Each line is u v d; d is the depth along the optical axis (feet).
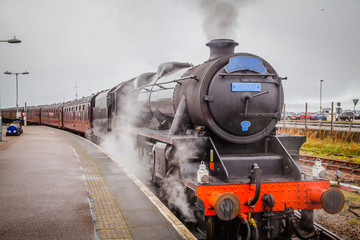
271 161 18.60
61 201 19.92
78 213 17.70
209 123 18.47
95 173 28.48
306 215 17.84
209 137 18.70
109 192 22.00
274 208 16.40
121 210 18.29
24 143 55.11
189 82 21.04
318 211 22.25
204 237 17.72
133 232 15.15
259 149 20.08
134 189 22.90
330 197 15.85
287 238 17.20
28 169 30.37
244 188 16.11
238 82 18.74
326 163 39.19
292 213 16.65
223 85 18.53
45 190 22.53
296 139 20.24
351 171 34.17
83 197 20.80
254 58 19.26
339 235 18.16
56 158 37.42
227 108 18.53
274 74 19.71
